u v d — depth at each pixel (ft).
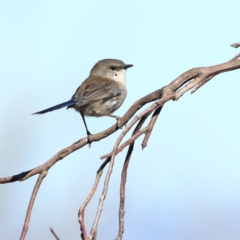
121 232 24.67
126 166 26.30
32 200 25.96
